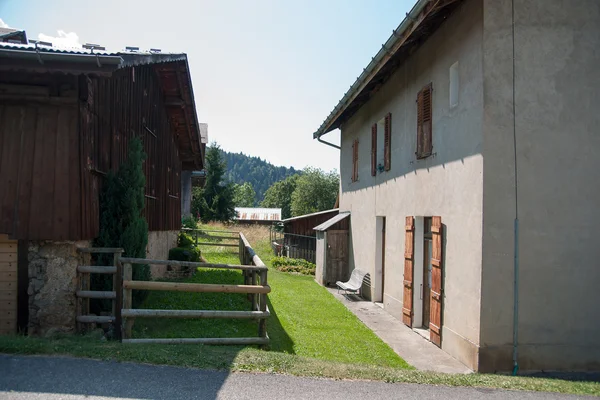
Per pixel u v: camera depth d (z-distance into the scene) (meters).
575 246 6.68
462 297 7.12
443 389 4.89
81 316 6.26
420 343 8.28
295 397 4.32
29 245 6.14
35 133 6.07
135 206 7.57
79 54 5.55
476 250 6.70
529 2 6.73
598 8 6.85
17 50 5.41
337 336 8.55
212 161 50.78
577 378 6.39
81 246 6.58
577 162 6.73
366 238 13.05
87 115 6.46
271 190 79.62
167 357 5.03
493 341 6.53
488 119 6.59
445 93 7.92
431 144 8.45
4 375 4.29
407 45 9.23
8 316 6.13
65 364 4.65
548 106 6.71
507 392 4.93
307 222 21.42
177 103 13.16
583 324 6.65
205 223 43.62
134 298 7.77
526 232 6.62
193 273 12.76
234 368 4.93
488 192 6.57
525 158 6.65
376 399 4.46
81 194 6.24
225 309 8.27
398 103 10.43
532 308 6.59
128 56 6.95
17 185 6.00
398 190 10.37
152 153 11.56
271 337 7.56
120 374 4.51
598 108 6.80
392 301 10.64
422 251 9.36
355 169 14.70
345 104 12.59
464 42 7.22
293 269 18.11
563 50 6.77
